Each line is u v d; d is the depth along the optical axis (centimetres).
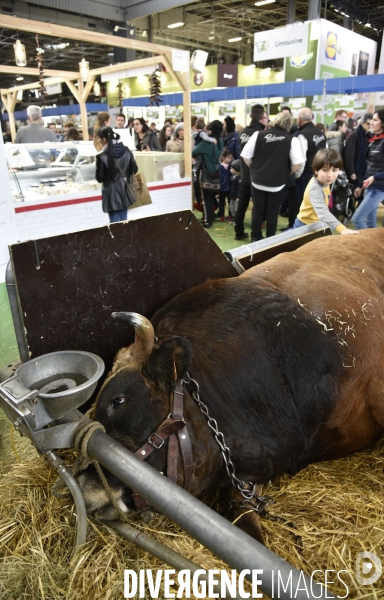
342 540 173
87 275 186
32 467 201
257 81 1736
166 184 715
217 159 747
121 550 160
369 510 187
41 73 715
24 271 166
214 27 2245
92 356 159
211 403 171
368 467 217
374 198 536
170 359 153
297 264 241
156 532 168
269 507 189
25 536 167
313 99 1157
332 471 213
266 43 1240
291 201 697
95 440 134
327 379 190
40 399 137
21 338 180
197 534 107
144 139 902
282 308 196
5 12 1708
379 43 2575
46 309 177
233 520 182
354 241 284
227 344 181
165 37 2414
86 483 155
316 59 1180
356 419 206
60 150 676
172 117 1398
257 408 177
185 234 220
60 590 148
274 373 182
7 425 270
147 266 208
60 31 550
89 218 618
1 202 471
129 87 1407
